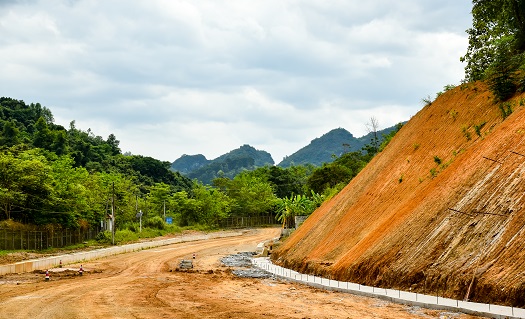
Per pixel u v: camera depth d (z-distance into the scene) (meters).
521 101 25.78
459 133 30.23
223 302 22.66
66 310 21.05
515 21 35.78
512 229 18.38
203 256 57.47
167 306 21.77
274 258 45.41
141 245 68.62
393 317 17.20
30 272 40.59
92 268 45.00
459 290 18.47
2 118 136.88
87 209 71.19
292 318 17.88
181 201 105.69
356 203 36.41
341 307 19.81
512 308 15.93
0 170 60.44
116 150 167.12
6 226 56.69
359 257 26.23
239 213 116.94
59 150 119.62
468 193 21.95
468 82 36.75
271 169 143.62
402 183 31.50
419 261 21.45
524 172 19.98
